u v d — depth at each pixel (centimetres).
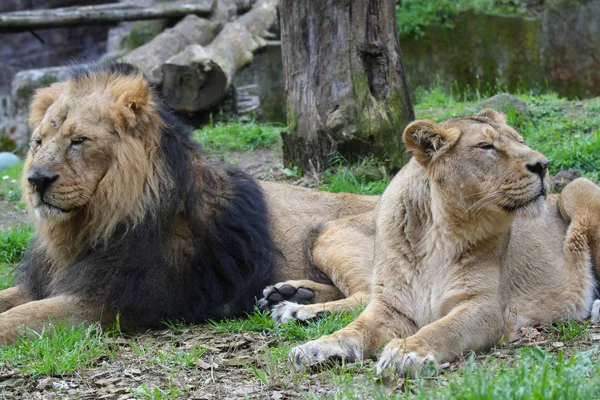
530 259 1029
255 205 1145
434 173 908
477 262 905
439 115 2111
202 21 2780
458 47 2911
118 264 1025
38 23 2608
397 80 1598
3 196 1962
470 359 693
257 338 991
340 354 837
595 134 1695
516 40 2884
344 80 1577
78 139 1005
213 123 2411
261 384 805
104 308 1018
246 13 2900
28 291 1112
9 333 959
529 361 730
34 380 837
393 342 821
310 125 1606
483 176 888
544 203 889
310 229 1202
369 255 1128
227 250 1095
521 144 902
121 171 1020
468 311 870
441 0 2923
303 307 1039
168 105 1120
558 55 2877
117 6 2775
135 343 990
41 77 2770
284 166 1681
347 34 1570
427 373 786
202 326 1064
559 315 1029
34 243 1106
